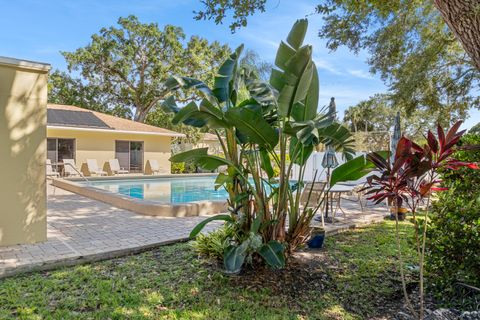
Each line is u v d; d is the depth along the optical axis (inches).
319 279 168.1
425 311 132.8
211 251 191.9
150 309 132.9
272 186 180.1
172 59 1027.3
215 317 129.3
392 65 443.8
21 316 124.0
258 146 176.9
